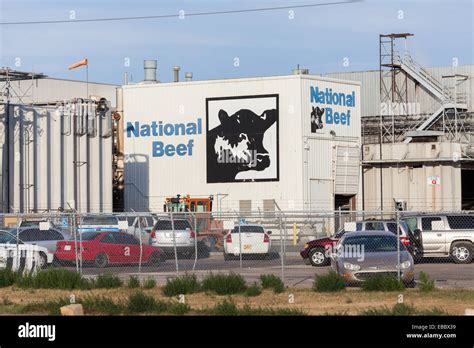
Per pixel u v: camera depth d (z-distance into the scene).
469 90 73.50
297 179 61.12
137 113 65.56
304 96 61.56
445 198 62.59
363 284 27.36
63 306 22.53
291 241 52.44
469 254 37.53
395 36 72.12
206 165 63.56
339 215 37.06
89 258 35.28
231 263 37.22
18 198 52.44
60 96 77.19
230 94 63.12
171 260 38.56
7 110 52.28
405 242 35.47
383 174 64.88
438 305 23.61
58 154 54.75
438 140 65.56
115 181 65.12
